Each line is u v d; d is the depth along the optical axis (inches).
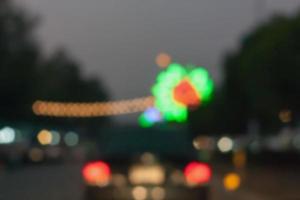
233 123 3034.0
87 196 745.6
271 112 1766.7
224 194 1163.9
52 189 1305.4
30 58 3572.8
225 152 2428.6
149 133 775.7
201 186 739.4
